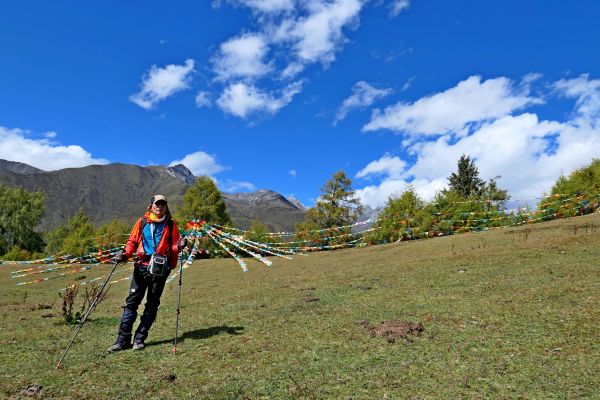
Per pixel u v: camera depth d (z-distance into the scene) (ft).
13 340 20.72
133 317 18.48
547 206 87.86
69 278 67.46
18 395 13.34
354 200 172.65
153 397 12.93
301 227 164.04
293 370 14.75
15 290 54.95
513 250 41.73
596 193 83.82
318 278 41.29
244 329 20.72
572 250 36.70
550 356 14.66
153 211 19.07
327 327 20.02
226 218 118.42
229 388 13.41
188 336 19.99
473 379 13.29
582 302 20.51
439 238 73.97
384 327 18.95
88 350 18.20
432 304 23.27
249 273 57.00
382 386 13.14
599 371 13.25
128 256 18.57
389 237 92.12
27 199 174.40
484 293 24.79
